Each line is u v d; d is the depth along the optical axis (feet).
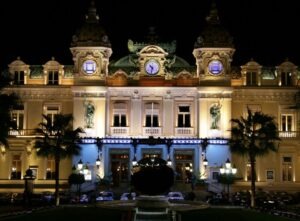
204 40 275.80
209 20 281.13
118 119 277.85
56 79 285.02
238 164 273.95
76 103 274.98
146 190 151.02
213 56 274.98
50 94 282.77
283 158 279.49
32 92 282.77
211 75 274.36
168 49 286.87
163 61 279.28
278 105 282.15
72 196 242.58
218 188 267.59
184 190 266.57
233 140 237.86
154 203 149.79
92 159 270.87
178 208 161.58
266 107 282.15
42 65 288.51
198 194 258.37
